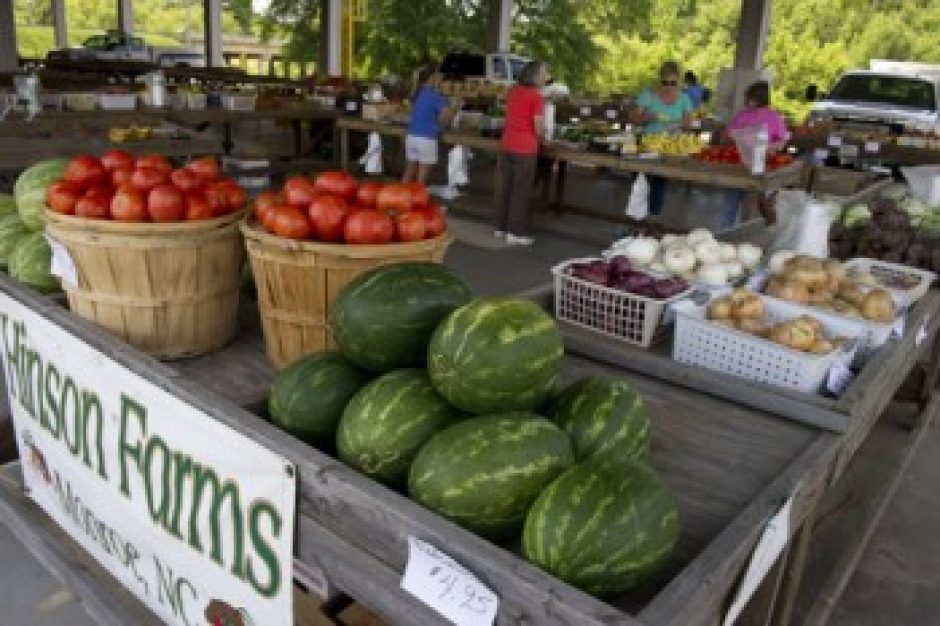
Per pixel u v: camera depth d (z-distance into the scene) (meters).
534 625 0.96
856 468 3.48
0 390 2.82
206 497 1.43
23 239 2.18
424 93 7.73
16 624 2.26
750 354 1.84
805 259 2.32
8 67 16.75
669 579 1.17
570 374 1.91
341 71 18.30
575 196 9.54
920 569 2.81
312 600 1.94
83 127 6.14
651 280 2.09
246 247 1.76
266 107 8.52
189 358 1.87
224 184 1.91
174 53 24.89
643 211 6.81
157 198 1.70
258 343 1.99
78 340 1.69
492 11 16.25
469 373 1.19
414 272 1.42
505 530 1.13
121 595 1.98
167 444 1.50
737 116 6.96
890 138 8.63
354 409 1.28
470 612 1.02
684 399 1.80
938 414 3.98
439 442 1.15
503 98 11.05
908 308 2.42
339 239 1.67
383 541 1.13
